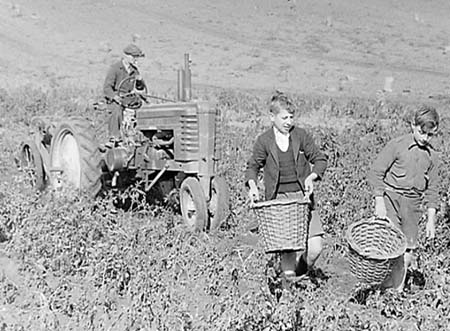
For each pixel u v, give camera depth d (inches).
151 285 257.0
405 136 266.2
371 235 265.9
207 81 1125.7
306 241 262.2
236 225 358.3
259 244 312.5
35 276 277.0
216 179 362.0
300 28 1583.4
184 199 363.6
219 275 271.1
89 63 1215.6
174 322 232.5
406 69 1278.3
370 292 259.6
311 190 259.1
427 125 258.5
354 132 684.1
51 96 876.6
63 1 1626.5
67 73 1122.7
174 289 260.8
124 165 378.3
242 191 404.5
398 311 248.1
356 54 1384.1
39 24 1437.0
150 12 1625.2
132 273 269.1
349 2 1846.7
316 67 1267.2
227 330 222.2
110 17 1551.4
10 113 730.8
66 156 408.8
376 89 1108.5
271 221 253.9
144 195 381.1
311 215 267.9
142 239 308.2
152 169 376.2
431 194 268.7
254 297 238.7
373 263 248.4
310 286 261.9
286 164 264.4
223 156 512.1
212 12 1669.5
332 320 233.3
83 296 257.0
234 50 1373.0
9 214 334.6
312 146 267.7
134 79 393.7
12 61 1170.6
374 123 735.7
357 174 453.4
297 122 788.6
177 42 1406.3
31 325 240.4
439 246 327.3
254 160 267.4
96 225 312.7
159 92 975.6
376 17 1713.8
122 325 240.2
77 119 414.3
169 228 341.4
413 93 1080.8
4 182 420.2
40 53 1250.0
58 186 401.7
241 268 278.4
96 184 382.6
